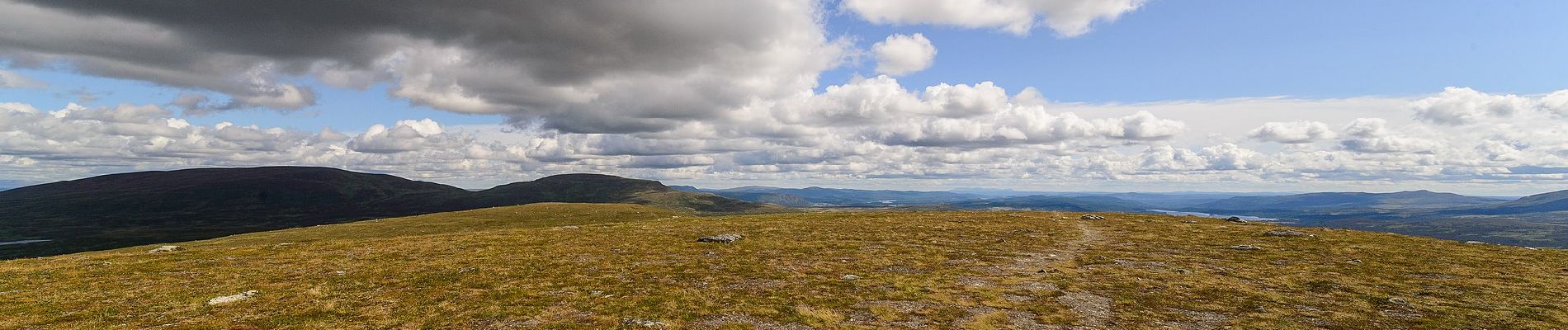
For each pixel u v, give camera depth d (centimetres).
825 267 4412
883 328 2644
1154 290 3503
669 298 3247
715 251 5284
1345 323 2662
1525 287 3394
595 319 2739
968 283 3738
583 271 4216
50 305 2945
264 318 2719
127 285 3538
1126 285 3659
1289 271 4119
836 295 3344
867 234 6631
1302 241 5706
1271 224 7431
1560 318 2670
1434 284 3541
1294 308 2989
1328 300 3148
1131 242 5909
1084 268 4350
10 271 3962
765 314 2884
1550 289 3331
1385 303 3053
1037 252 5209
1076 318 2825
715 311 2936
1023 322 2756
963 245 5725
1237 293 3378
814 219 8675
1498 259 4450
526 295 3325
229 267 4272
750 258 4866
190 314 2817
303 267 4294
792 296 3312
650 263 4584
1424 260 4444
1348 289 3431
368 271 4162
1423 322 2652
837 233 6712
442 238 6203
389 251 5203
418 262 4603
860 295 3344
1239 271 4153
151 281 3684
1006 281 3800
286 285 3609
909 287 3575
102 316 2739
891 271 4272
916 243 5847
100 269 4106
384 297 3250
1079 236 6456
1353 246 5266
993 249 5428
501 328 2591
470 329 2578
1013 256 5019
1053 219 8650
